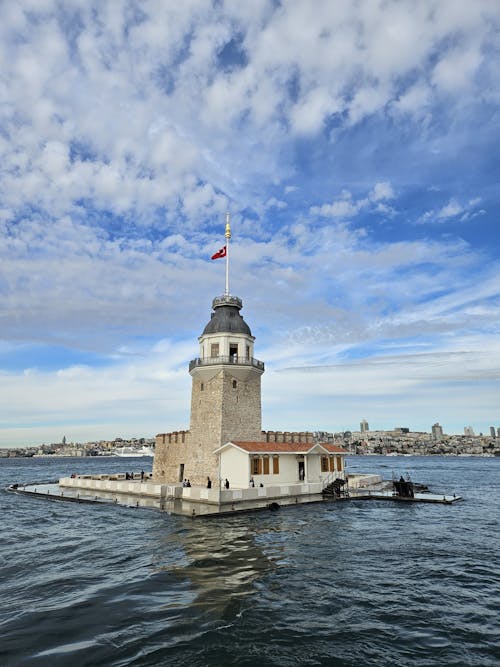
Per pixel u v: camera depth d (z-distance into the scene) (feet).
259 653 39.27
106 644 40.55
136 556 72.54
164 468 177.68
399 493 149.18
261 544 80.33
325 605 50.70
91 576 61.67
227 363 153.79
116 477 214.28
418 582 59.82
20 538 88.84
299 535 88.58
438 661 38.17
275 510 120.98
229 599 52.06
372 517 113.29
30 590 55.77
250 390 161.17
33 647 39.83
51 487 193.16
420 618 47.42
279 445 153.48
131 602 50.90
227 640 41.60
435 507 134.00
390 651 39.93
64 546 80.79
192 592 54.44
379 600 52.65
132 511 120.37
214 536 87.15
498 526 103.50
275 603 51.06
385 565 68.08
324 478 161.79
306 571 63.82
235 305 170.71
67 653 38.73
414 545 81.71
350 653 39.47
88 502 140.15
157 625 44.68
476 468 474.49
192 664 37.24
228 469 144.36
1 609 49.16
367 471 410.52
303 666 37.24
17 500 157.17
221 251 178.09
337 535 89.25
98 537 88.33
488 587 58.08
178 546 79.00
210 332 164.04
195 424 159.63
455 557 73.46
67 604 50.44
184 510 113.80
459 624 46.01
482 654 39.52
